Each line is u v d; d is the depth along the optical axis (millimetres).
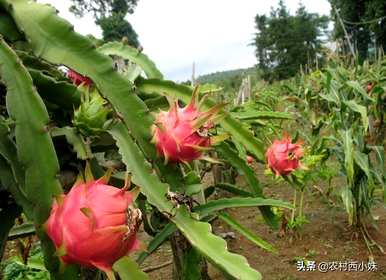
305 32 27984
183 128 867
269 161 1450
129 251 607
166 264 1656
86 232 579
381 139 4828
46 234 654
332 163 4148
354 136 2932
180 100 1197
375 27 17047
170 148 866
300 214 3143
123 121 860
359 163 2732
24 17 824
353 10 18094
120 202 596
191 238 775
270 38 28672
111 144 917
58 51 827
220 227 3342
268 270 2797
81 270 919
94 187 616
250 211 3867
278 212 3004
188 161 887
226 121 1316
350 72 4512
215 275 2719
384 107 4730
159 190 835
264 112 1796
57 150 851
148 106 1147
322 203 3844
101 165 966
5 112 927
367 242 2867
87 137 841
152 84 1199
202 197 1312
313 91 4707
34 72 824
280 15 30375
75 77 1012
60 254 589
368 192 3031
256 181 1339
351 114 2922
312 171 3113
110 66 849
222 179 2982
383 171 2971
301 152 1474
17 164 710
